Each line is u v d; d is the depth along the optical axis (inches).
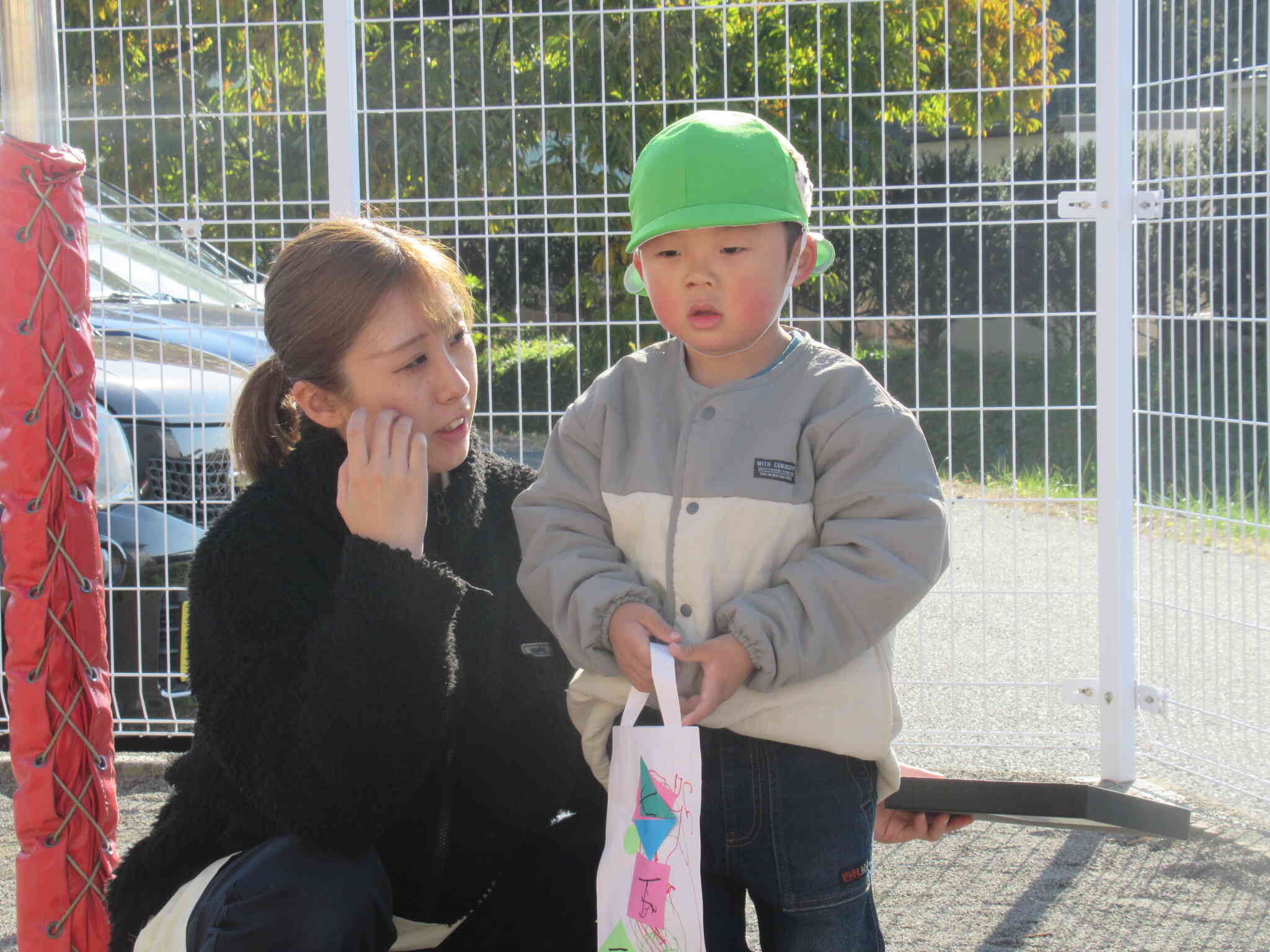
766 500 70.7
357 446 67.2
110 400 138.9
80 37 161.5
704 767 72.8
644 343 169.0
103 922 78.7
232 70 161.6
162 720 137.9
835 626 68.4
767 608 67.9
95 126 137.9
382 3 187.5
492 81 179.9
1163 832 74.1
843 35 158.6
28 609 75.7
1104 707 130.4
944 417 268.2
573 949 80.0
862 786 73.8
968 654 177.3
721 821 72.7
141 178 162.7
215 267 158.7
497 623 77.3
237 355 150.6
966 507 243.6
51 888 77.2
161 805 128.5
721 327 71.7
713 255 70.9
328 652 65.2
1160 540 129.3
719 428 72.9
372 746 65.3
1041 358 270.4
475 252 177.5
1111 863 114.0
